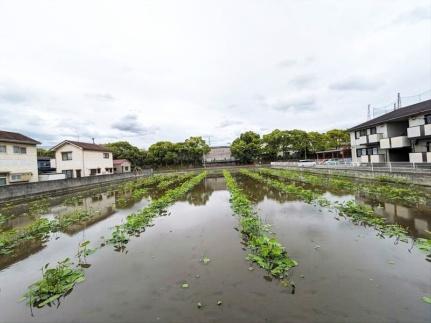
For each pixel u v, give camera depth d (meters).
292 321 3.98
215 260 6.42
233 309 4.37
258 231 8.18
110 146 56.09
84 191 24.19
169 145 59.19
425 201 11.25
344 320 3.95
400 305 4.25
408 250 6.40
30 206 16.56
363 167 20.72
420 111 19.00
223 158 72.50
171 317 4.25
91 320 4.32
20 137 25.06
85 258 6.96
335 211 10.73
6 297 5.24
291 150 57.59
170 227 9.64
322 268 5.65
